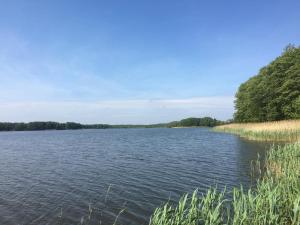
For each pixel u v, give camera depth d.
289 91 53.34
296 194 10.59
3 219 12.60
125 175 21.31
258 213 9.80
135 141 59.75
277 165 19.81
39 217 12.78
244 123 78.00
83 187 17.97
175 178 19.75
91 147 46.91
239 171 21.17
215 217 9.11
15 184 19.33
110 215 12.75
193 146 43.19
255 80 67.62
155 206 13.78
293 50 57.38
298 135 39.25
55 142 63.28
